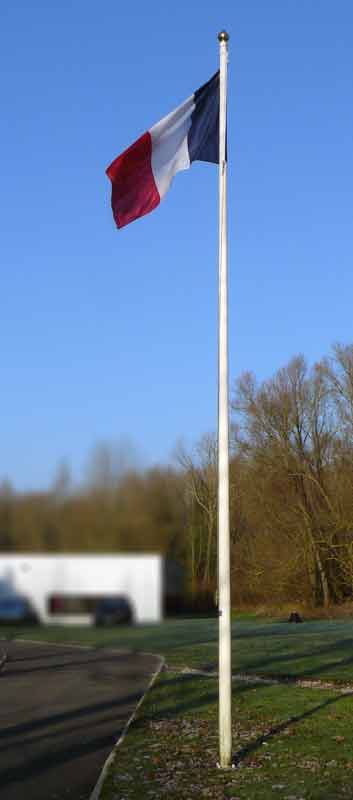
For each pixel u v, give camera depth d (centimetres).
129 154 1041
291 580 3938
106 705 1505
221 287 1021
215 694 1602
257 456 4288
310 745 1077
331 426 4412
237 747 1069
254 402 4378
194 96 1067
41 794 864
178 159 1054
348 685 1722
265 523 3928
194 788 860
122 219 1042
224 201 1036
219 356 1008
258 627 3309
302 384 4406
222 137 1042
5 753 1083
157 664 2206
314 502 4309
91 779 930
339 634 2958
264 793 830
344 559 4144
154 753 1055
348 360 4400
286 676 1881
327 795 820
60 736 1202
